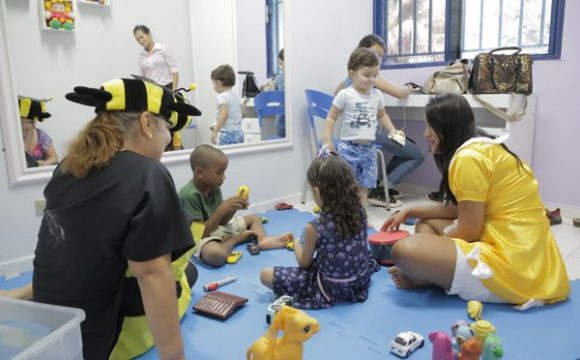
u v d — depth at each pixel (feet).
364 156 8.52
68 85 8.65
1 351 2.93
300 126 10.31
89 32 8.91
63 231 2.94
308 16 10.11
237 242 7.22
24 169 6.38
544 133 9.23
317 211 9.41
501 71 8.53
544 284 4.99
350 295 5.19
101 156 2.90
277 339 3.33
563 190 9.14
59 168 3.11
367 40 9.59
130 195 2.80
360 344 4.32
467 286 5.00
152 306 2.76
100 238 2.82
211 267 6.42
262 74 10.07
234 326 4.70
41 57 8.20
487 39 9.87
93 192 2.85
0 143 6.15
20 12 7.84
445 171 5.42
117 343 3.85
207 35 10.35
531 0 9.06
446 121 5.22
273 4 9.74
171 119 3.32
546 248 5.08
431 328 4.60
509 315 4.79
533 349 4.15
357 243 5.03
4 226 6.28
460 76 9.08
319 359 4.08
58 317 2.86
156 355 4.06
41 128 7.50
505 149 5.21
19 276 6.32
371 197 10.30
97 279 2.95
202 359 4.12
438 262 4.99
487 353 3.75
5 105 6.11
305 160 10.52
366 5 11.44
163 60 10.02
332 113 8.61
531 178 5.20
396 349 4.11
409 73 11.18
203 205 6.66
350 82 9.68
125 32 9.50
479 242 5.13
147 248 2.73
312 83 10.44
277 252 6.99
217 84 9.84
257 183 9.53
